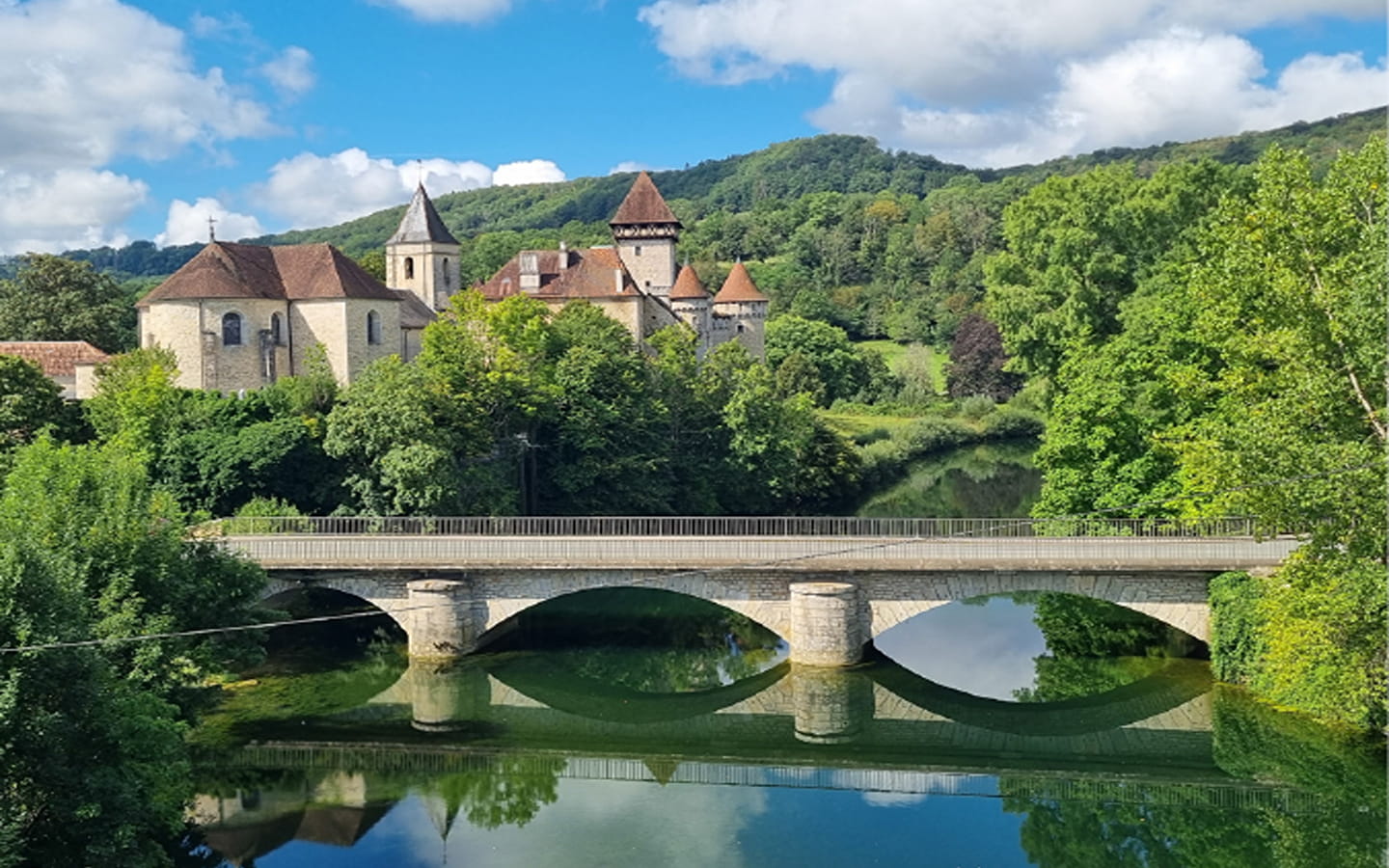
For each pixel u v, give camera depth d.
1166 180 67.12
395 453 52.16
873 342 180.12
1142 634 50.06
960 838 30.52
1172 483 45.25
